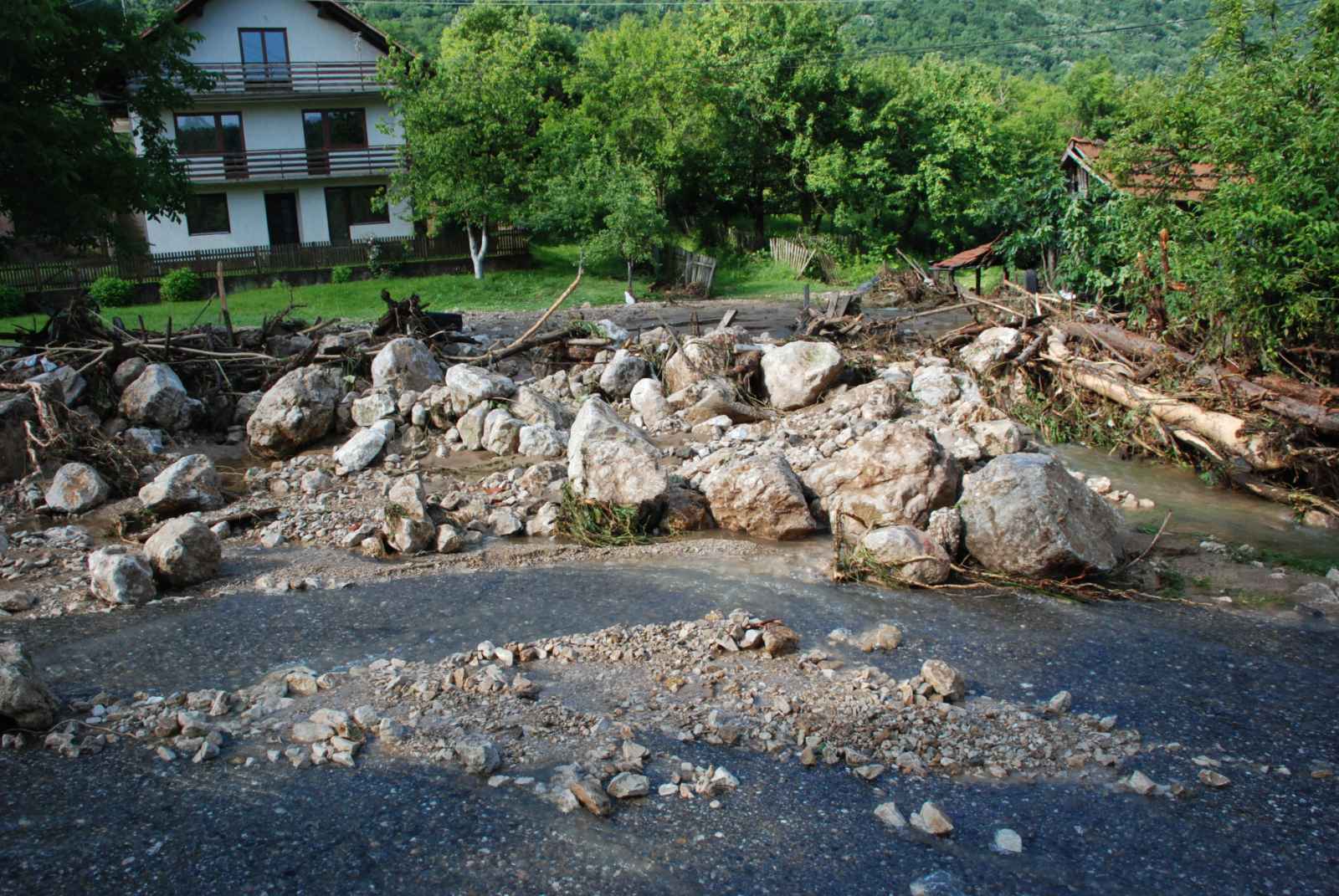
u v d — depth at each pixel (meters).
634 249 34.66
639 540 8.85
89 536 9.16
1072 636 6.84
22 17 16.17
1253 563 8.21
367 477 10.99
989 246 27.69
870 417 11.91
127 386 12.98
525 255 39.25
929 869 4.30
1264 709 5.82
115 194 19.86
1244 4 14.54
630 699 5.77
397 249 36.94
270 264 35.25
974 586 7.71
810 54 45.50
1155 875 4.31
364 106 37.16
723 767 5.04
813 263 42.28
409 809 4.65
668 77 43.28
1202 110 14.25
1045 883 4.24
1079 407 12.69
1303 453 9.80
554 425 11.95
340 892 4.09
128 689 5.98
